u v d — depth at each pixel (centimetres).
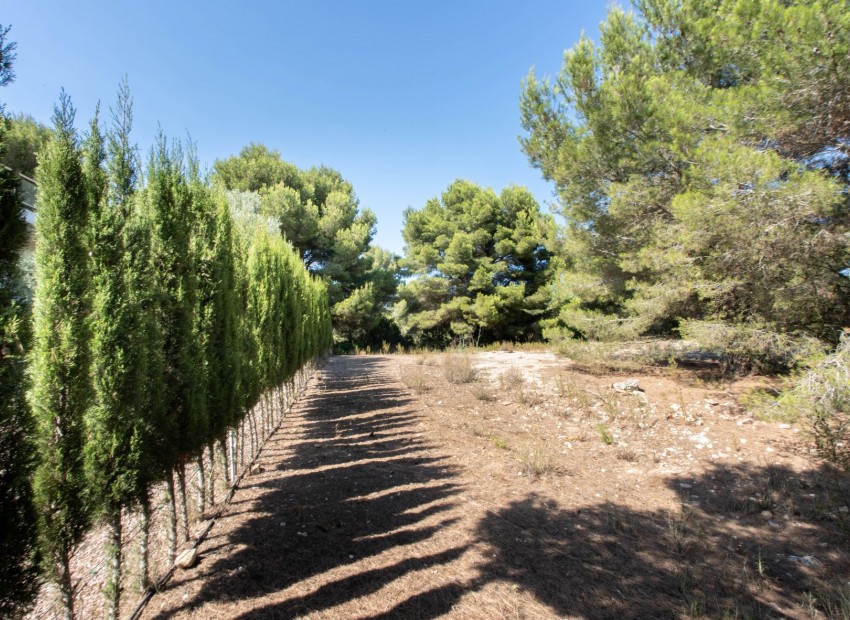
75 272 212
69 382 205
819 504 353
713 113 553
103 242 236
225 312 396
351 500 384
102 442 225
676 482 420
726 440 517
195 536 320
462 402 773
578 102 754
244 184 1947
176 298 307
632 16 739
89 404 215
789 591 249
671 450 503
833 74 423
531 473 434
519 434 580
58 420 203
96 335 225
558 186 857
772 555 290
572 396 744
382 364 1506
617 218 737
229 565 279
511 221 2189
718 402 639
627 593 248
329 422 689
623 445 524
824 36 413
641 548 301
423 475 446
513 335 2153
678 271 616
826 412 379
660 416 613
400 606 235
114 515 227
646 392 738
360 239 2230
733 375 751
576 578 263
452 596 244
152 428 262
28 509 176
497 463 477
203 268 374
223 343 391
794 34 439
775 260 505
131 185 264
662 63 723
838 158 531
